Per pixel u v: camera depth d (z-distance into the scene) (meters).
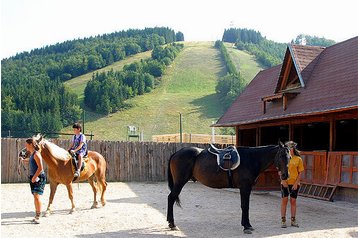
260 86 24.75
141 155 24.88
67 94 92.50
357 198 14.38
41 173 10.88
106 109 92.12
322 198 15.31
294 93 18.38
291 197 10.84
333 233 9.91
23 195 16.78
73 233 9.73
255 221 11.54
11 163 21.48
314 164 16.55
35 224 10.73
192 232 10.00
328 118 15.97
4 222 10.97
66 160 12.13
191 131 80.19
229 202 15.59
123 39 169.62
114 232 9.91
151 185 22.58
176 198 10.69
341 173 15.01
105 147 23.94
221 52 149.38
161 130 81.38
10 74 114.19
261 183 19.53
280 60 150.50
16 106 81.44
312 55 20.16
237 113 23.92
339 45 19.44
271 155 10.44
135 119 88.56
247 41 199.88
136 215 12.27
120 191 19.14
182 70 128.38
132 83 107.88
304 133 21.45
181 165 10.86
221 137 45.59
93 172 13.49
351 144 19.22
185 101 100.38
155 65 124.12
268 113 19.78
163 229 10.32
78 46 155.00
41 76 112.06
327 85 16.94
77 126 12.73
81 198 16.14
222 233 9.90
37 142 11.21
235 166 10.31
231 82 101.44
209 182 10.70
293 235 9.66
